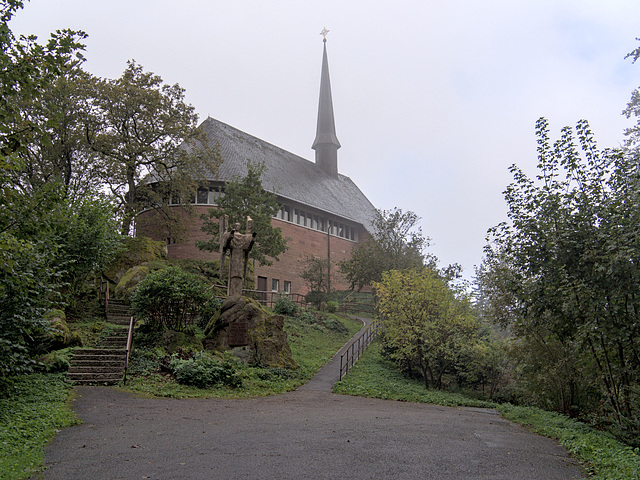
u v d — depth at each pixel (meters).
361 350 25.91
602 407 13.14
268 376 16.78
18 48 7.82
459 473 6.49
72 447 7.21
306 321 29.83
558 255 11.58
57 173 29.48
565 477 6.77
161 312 17.72
